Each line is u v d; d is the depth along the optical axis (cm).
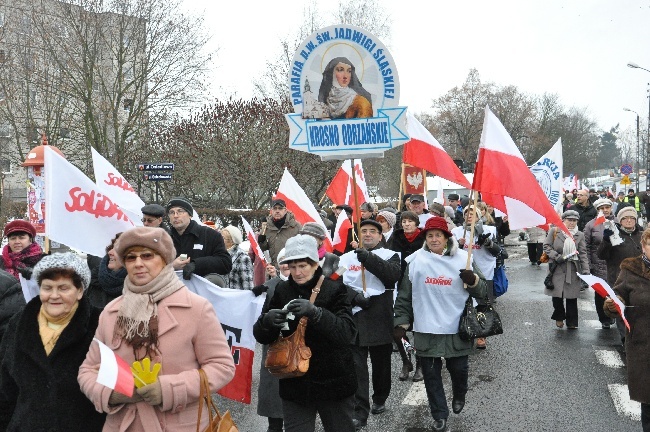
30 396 355
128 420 338
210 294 626
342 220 911
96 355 349
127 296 350
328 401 463
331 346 459
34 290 578
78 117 3033
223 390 618
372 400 760
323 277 471
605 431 645
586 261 1097
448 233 658
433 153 945
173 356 344
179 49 2723
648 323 549
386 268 659
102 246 566
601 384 803
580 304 1380
